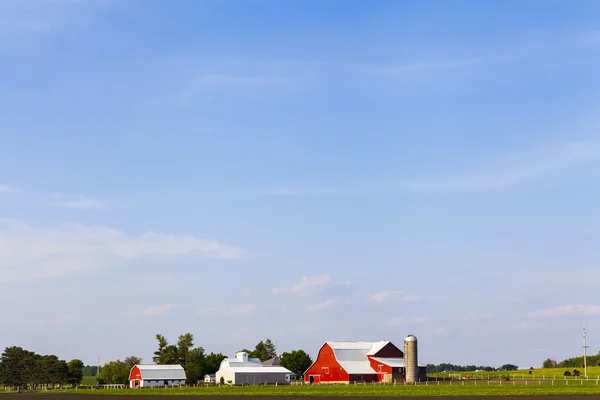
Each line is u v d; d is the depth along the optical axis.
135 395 151.88
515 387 144.88
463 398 111.25
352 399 115.56
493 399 107.88
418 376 199.62
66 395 167.00
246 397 128.75
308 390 155.12
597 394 117.25
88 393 178.25
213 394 146.12
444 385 161.88
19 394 185.62
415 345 199.25
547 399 105.88
